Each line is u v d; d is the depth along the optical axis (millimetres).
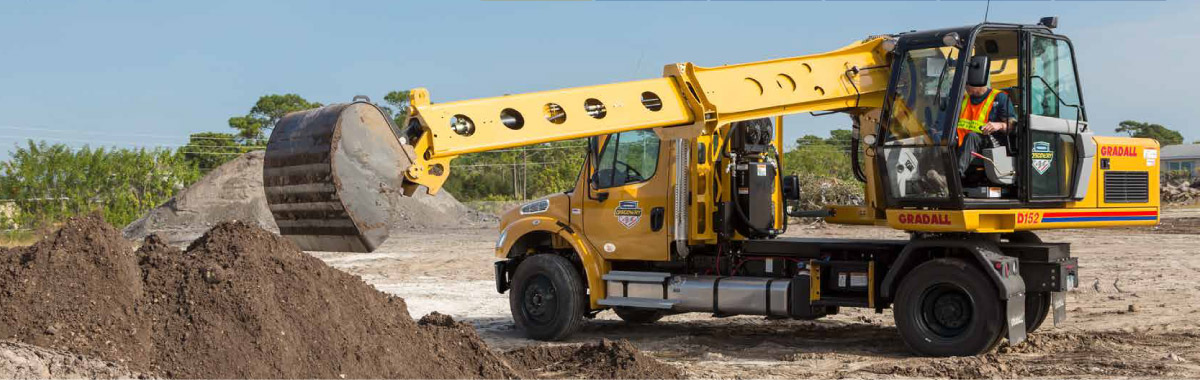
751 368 8422
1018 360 8359
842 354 9078
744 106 8789
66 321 5902
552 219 10945
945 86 8852
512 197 56750
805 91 9242
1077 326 10586
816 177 30984
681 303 10195
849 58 9656
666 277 10305
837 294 9648
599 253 10648
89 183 37438
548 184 53562
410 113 6816
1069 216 9117
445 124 6891
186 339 5969
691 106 8547
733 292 9945
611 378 7430
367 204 6316
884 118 9195
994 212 8703
